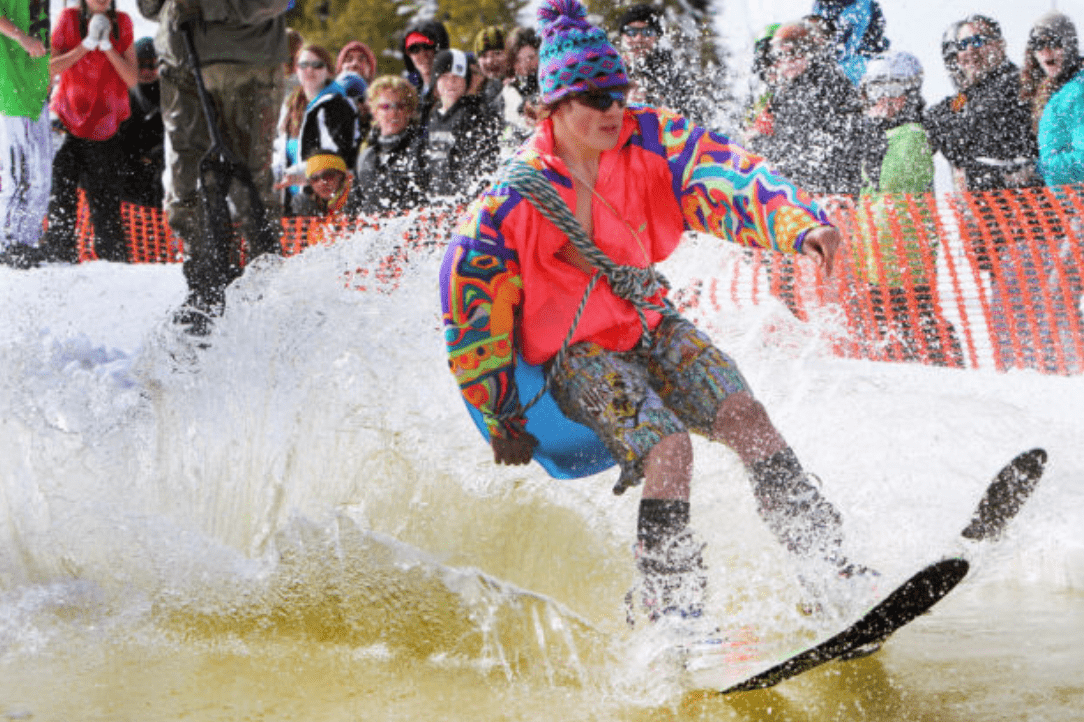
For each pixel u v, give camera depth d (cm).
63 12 2131
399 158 1833
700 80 1638
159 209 2311
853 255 1664
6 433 1022
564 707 673
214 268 1593
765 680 659
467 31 4034
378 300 1148
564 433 845
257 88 1659
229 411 1032
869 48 1652
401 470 991
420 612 796
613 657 739
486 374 805
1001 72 1606
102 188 2211
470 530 948
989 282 1623
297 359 1059
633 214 796
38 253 2120
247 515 981
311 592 825
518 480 965
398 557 818
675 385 807
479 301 786
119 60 2152
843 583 736
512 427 836
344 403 1038
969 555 755
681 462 753
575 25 768
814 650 642
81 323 1667
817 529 751
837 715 645
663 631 728
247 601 840
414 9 4241
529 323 804
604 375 788
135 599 863
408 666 749
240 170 1600
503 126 1775
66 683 720
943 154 1652
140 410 1049
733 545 844
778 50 1644
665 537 738
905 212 1636
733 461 934
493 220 776
